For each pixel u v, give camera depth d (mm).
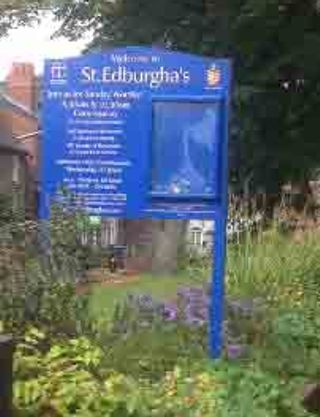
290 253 8164
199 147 5281
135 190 5293
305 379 4914
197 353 5070
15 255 4355
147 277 8969
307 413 4328
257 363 4973
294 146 13102
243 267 7547
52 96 5328
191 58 5262
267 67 12688
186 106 5277
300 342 5723
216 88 5266
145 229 15805
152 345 4961
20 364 3846
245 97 12469
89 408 3633
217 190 5277
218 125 5266
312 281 7785
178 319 5402
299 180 13227
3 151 25141
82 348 4152
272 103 12875
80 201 4953
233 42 12609
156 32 13062
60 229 4523
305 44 12469
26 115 29641
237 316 5812
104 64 5297
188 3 12805
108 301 5844
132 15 13297
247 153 13117
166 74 5285
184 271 9430
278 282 7582
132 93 5285
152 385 4316
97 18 14414
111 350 4605
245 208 9008
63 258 4469
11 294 4242
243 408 4035
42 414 3645
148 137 5281
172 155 5285
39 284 4320
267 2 11938
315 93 13047
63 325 4383
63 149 5320
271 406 4168
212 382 4398
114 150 5297
